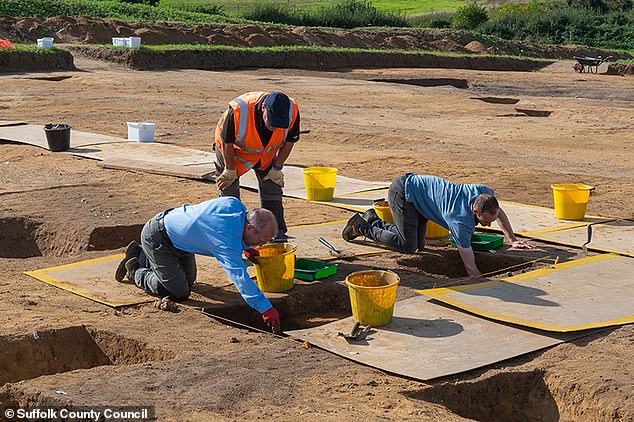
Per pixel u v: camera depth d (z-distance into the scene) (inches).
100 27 1524.4
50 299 277.4
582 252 340.8
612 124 829.8
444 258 338.0
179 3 2425.0
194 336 246.8
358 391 210.4
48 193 439.2
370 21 2250.2
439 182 315.3
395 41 1943.9
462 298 277.3
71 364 247.8
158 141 639.8
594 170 564.7
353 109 910.4
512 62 1811.0
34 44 1414.9
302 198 434.3
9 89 956.0
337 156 595.8
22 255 378.3
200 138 666.2
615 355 235.0
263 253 293.6
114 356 245.8
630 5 2529.5
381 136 685.3
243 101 313.4
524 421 224.7
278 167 335.6
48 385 210.7
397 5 2935.5
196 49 1389.0
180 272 272.5
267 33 1727.4
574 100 1063.0
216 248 250.2
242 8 2375.7
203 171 488.1
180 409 196.7
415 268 327.9
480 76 1475.1
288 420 191.9
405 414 197.8
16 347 238.7
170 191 451.5
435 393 215.3
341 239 355.9
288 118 305.9
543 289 288.4
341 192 452.8
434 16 2566.4
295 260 313.4
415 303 275.3
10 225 386.0
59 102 855.1
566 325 253.4
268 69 1428.4
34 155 550.0
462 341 243.4
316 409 198.5
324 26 2188.7
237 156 323.6
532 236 360.5
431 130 762.2
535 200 452.8
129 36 1534.2
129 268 288.0
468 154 617.3
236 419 192.4
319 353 236.5
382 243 336.8
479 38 2146.9
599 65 1857.8
